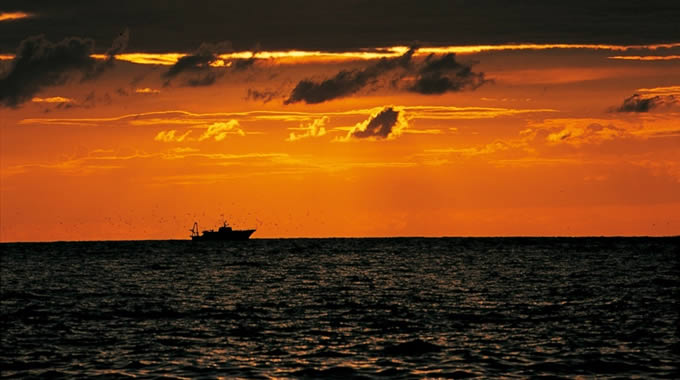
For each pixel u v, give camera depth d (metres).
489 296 104.06
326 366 55.12
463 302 96.31
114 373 53.22
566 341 64.19
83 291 118.81
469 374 52.31
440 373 52.69
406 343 63.72
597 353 58.78
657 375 51.81
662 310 84.56
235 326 74.94
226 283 132.25
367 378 51.56
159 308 92.00
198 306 94.12
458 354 58.94
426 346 62.41
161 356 59.06
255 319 80.31
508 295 105.25
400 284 126.50
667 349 60.22
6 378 52.06
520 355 58.50
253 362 56.69
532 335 67.62
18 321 79.56
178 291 117.12
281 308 90.94
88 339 67.19
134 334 70.00
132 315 84.62
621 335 66.88
